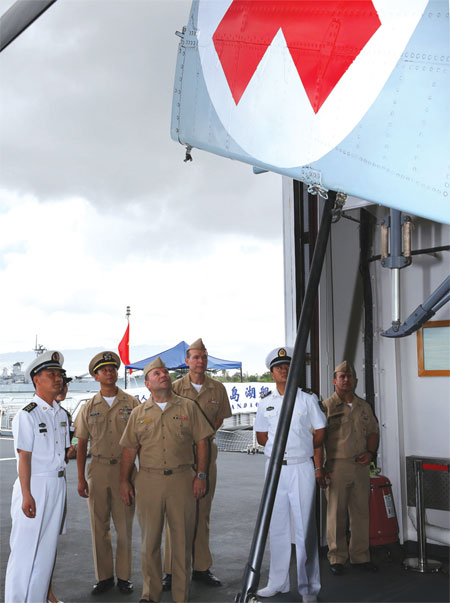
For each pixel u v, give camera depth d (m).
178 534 3.73
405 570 4.50
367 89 1.29
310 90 1.40
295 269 5.09
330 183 1.35
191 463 3.84
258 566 1.55
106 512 4.22
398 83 1.24
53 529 3.52
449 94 1.17
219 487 8.15
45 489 3.47
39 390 3.61
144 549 3.77
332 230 5.49
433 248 4.98
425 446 5.07
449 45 1.18
